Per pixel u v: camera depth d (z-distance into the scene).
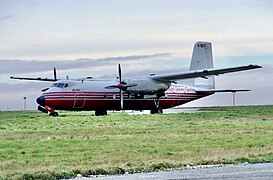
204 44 193.62
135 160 58.75
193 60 191.25
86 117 142.25
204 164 57.25
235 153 63.78
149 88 166.38
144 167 54.38
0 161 59.12
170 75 166.50
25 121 125.19
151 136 86.31
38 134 90.31
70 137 85.12
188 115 151.62
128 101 165.88
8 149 69.56
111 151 67.31
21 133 92.06
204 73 164.00
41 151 67.69
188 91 184.00
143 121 124.12
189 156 61.72
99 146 72.69
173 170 53.66
